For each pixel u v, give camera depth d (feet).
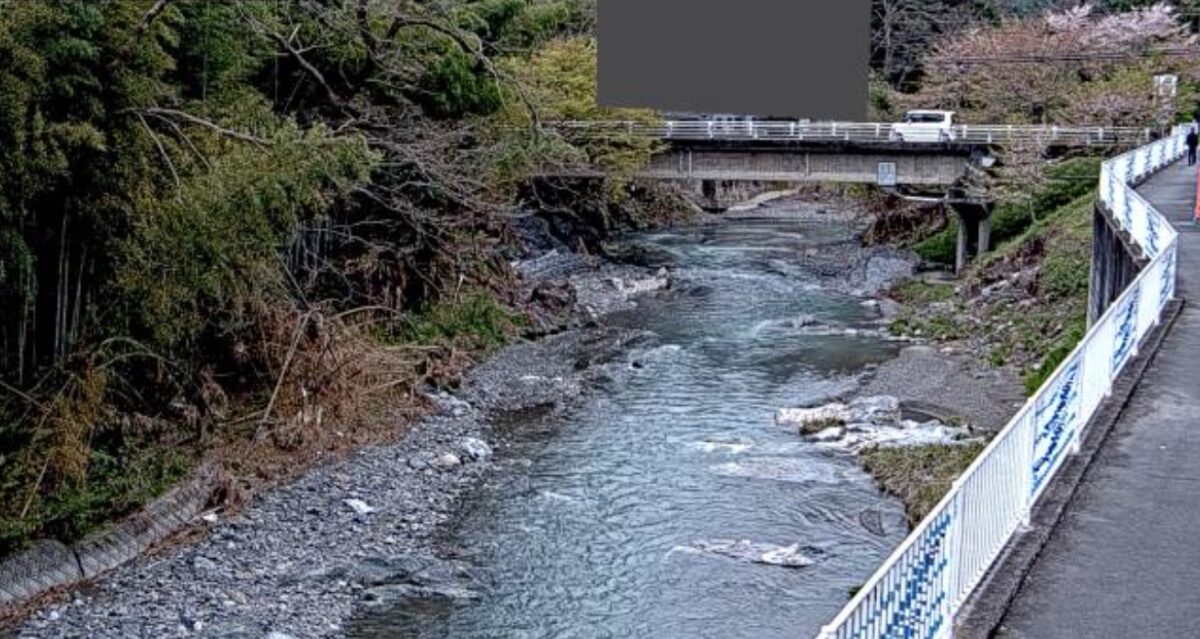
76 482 36.27
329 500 41.32
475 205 63.26
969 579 17.57
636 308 84.33
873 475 45.03
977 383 59.47
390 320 62.08
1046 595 18.06
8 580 31.58
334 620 32.12
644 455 48.24
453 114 63.87
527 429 52.26
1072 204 87.40
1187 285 40.96
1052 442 22.50
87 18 31.45
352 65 57.11
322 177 45.75
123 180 35.37
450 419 52.90
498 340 69.21
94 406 37.83
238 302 44.80
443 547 37.88
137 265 37.63
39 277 37.40
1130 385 28.84
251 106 42.86
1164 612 17.53
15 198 32.89
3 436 35.55
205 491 39.91
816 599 33.94
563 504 42.14
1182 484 22.70
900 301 86.02
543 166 86.58
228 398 47.42
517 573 35.83
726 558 37.09
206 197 36.45
